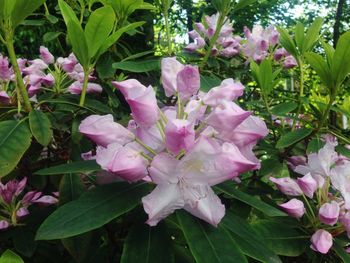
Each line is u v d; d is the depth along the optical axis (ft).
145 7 1.38
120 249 0.97
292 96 1.68
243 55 1.85
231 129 0.71
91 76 1.39
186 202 0.71
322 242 0.93
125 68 1.12
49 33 1.84
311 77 2.44
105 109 1.16
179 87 0.77
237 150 0.70
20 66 1.39
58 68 1.40
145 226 0.78
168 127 0.67
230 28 1.71
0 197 1.07
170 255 0.75
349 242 0.99
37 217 1.08
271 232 0.96
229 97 0.74
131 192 0.76
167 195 0.70
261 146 1.33
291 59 1.80
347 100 1.51
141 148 0.73
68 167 0.81
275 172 1.25
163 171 0.68
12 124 0.91
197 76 0.77
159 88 1.37
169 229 0.87
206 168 0.69
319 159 1.00
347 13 9.80
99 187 0.76
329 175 0.98
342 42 1.06
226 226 0.77
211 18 1.71
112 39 1.02
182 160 0.68
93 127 0.72
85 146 1.14
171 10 6.54
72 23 0.95
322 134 1.33
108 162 0.71
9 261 0.48
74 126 1.12
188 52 1.63
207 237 0.71
